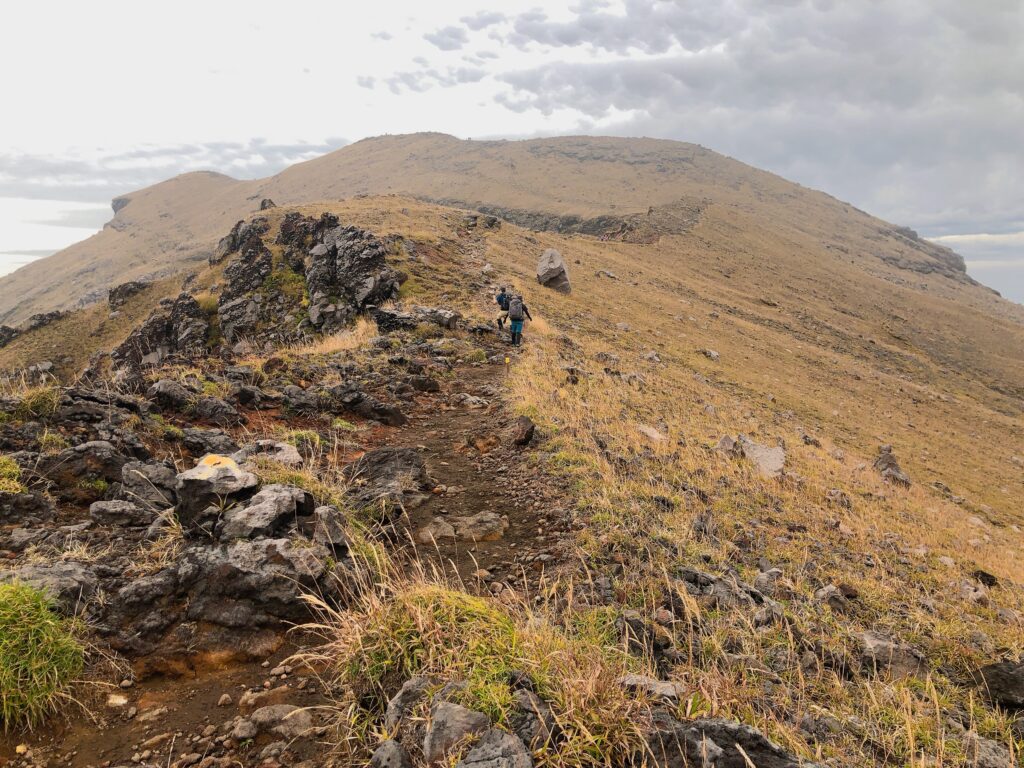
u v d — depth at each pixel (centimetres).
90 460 505
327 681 334
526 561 526
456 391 1239
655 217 9712
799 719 343
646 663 355
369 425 910
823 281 8794
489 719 251
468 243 4656
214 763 269
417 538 552
